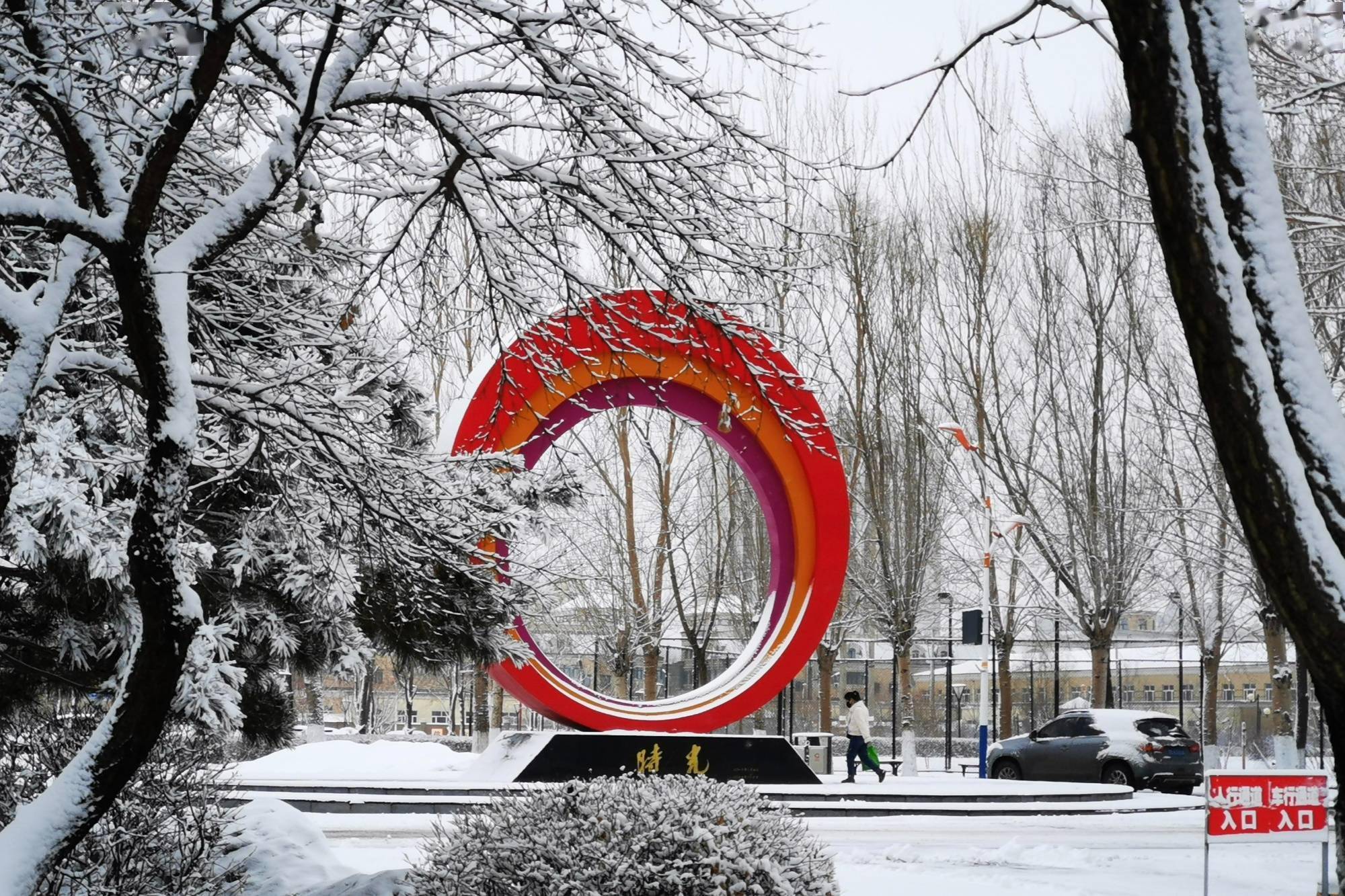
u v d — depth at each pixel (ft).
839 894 26.05
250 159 33.58
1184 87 15.84
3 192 22.65
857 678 265.34
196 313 30.86
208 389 27.94
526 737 76.48
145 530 21.80
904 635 118.42
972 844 61.21
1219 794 38.78
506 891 25.11
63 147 25.77
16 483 29.07
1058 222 116.98
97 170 23.16
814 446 33.60
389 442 31.48
